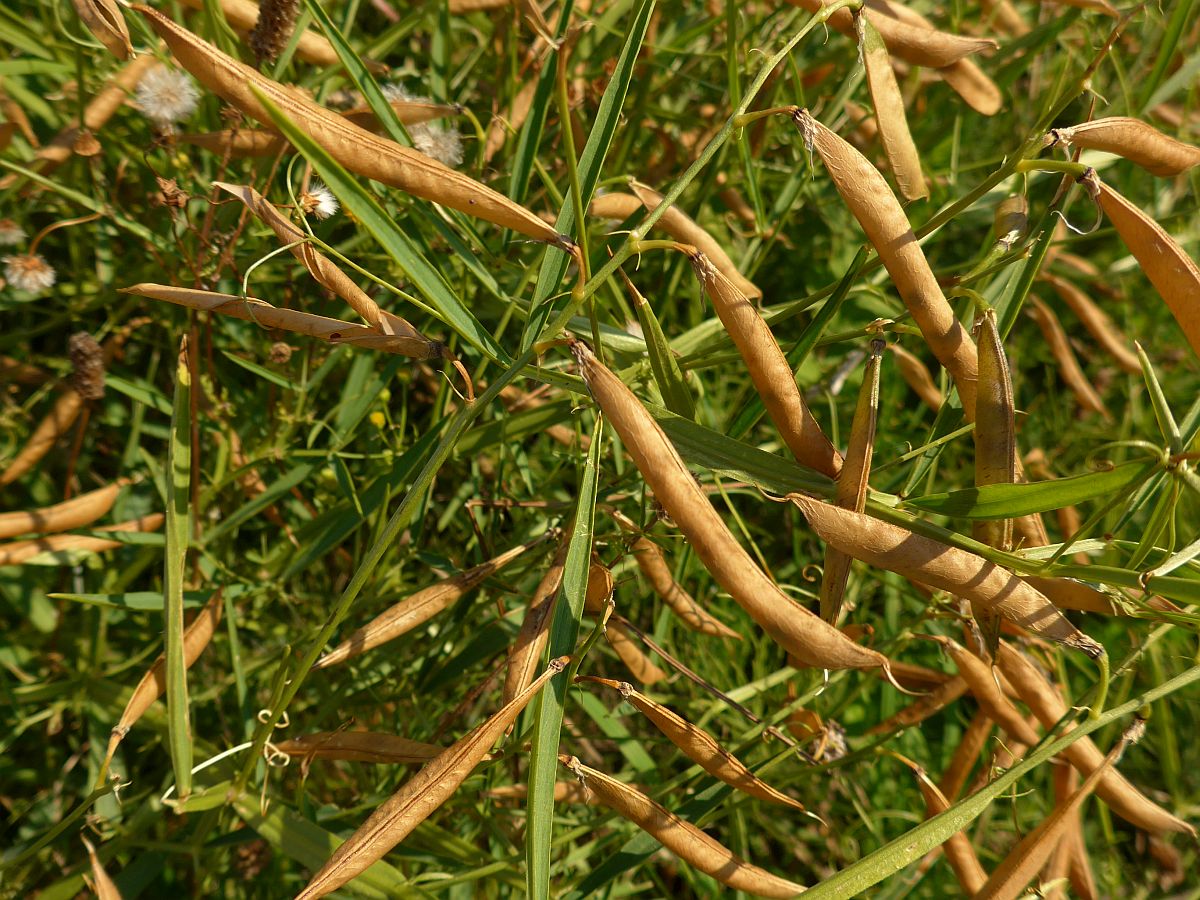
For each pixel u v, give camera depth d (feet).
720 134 1.03
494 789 1.35
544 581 1.15
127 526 1.41
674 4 1.83
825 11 1.04
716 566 0.96
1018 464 1.16
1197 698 1.86
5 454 1.48
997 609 1.05
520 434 1.44
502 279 1.56
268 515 1.54
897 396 2.00
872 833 1.63
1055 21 1.72
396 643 1.46
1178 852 1.80
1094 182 1.00
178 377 1.16
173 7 1.35
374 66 1.44
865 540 1.02
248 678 1.51
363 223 1.04
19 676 1.49
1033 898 1.24
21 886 1.38
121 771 1.43
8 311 1.62
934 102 1.92
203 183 1.50
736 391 1.92
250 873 1.45
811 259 2.03
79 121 1.35
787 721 1.45
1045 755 1.09
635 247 1.02
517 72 1.61
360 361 1.54
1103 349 2.05
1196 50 1.90
